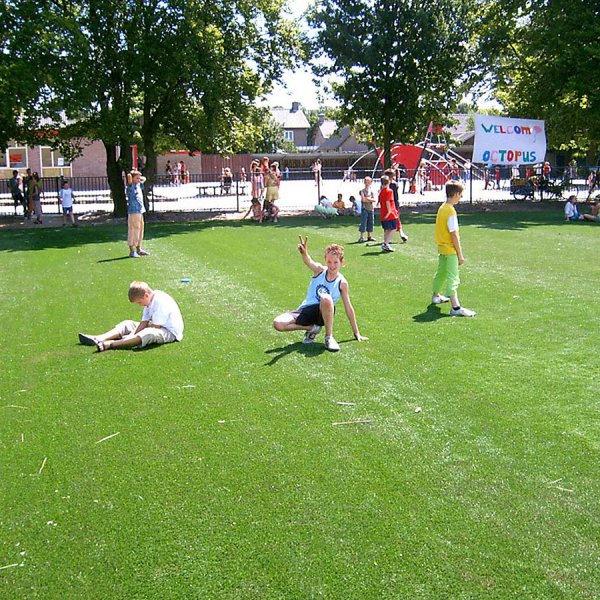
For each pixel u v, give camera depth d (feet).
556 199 100.01
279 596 11.04
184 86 78.54
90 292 34.91
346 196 116.26
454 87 95.76
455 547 12.17
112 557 12.11
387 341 24.54
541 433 16.58
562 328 25.82
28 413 18.57
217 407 18.66
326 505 13.57
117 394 19.83
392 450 15.87
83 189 126.82
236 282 36.52
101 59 74.90
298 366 21.95
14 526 13.10
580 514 13.10
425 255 45.27
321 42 91.91
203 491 14.21
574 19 83.56
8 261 46.78
